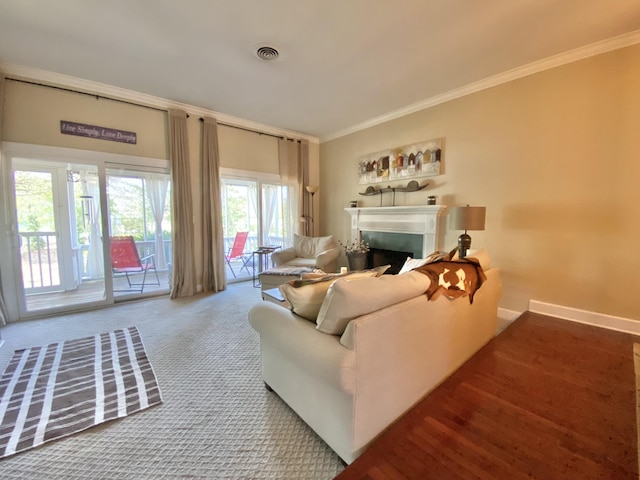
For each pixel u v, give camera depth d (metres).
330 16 2.15
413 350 1.51
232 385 1.95
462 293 1.80
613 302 2.55
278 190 5.20
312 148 5.57
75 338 2.66
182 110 3.91
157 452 1.39
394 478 1.12
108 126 3.47
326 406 1.36
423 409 1.53
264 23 2.23
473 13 2.11
